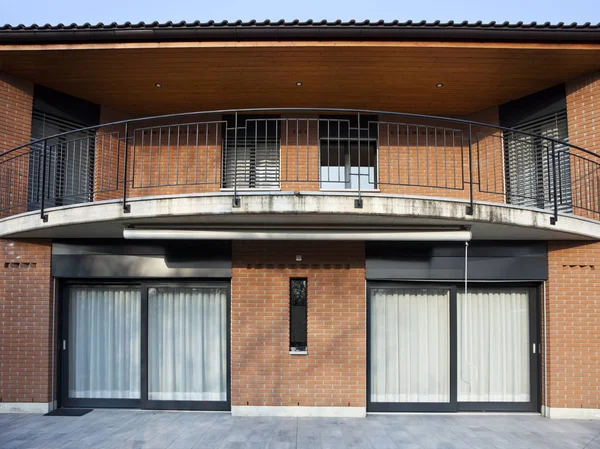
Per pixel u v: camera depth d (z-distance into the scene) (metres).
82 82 8.02
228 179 8.78
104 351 7.95
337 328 7.49
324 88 8.26
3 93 7.65
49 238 7.70
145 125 9.17
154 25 6.79
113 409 7.74
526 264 7.56
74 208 6.61
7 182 7.59
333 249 7.60
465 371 7.81
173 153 8.92
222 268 7.57
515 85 8.12
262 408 7.38
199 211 6.12
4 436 6.31
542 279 7.54
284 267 7.60
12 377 7.51
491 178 8.74
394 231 6.77
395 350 7.78
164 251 7.64
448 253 7.55
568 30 6.80
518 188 8.43
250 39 6.97
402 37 6.92
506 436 6.43
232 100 8.72
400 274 7.53
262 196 6.05
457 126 9.16
